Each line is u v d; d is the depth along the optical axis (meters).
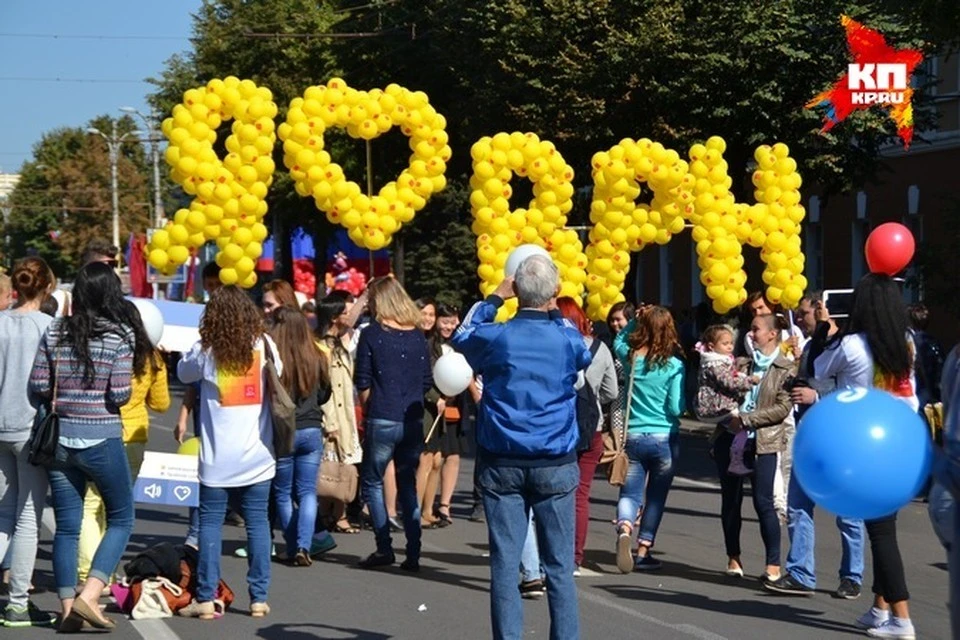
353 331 12.80
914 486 4.86
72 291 8.12
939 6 16.27
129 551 11.47
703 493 15.73
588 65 23.56
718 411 9.72
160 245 11.39
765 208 12.46
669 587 9.90
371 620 8.73
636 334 10.42
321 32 34.47
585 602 9.31
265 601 8.88
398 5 31.22
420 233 43.25
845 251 33.38
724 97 23.05
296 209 36.00
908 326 8.09
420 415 10.55
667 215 12.45
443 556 11.26
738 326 14.61
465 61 27.25
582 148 24.78
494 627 6.88
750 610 9.05
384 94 11.70
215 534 8.73
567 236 11.93
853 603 9.30
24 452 8.34
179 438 10.84
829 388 8.23
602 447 10.27
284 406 8.73
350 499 11.30
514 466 6.85
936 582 10.35
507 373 6.89
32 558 8.46
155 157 54.53
